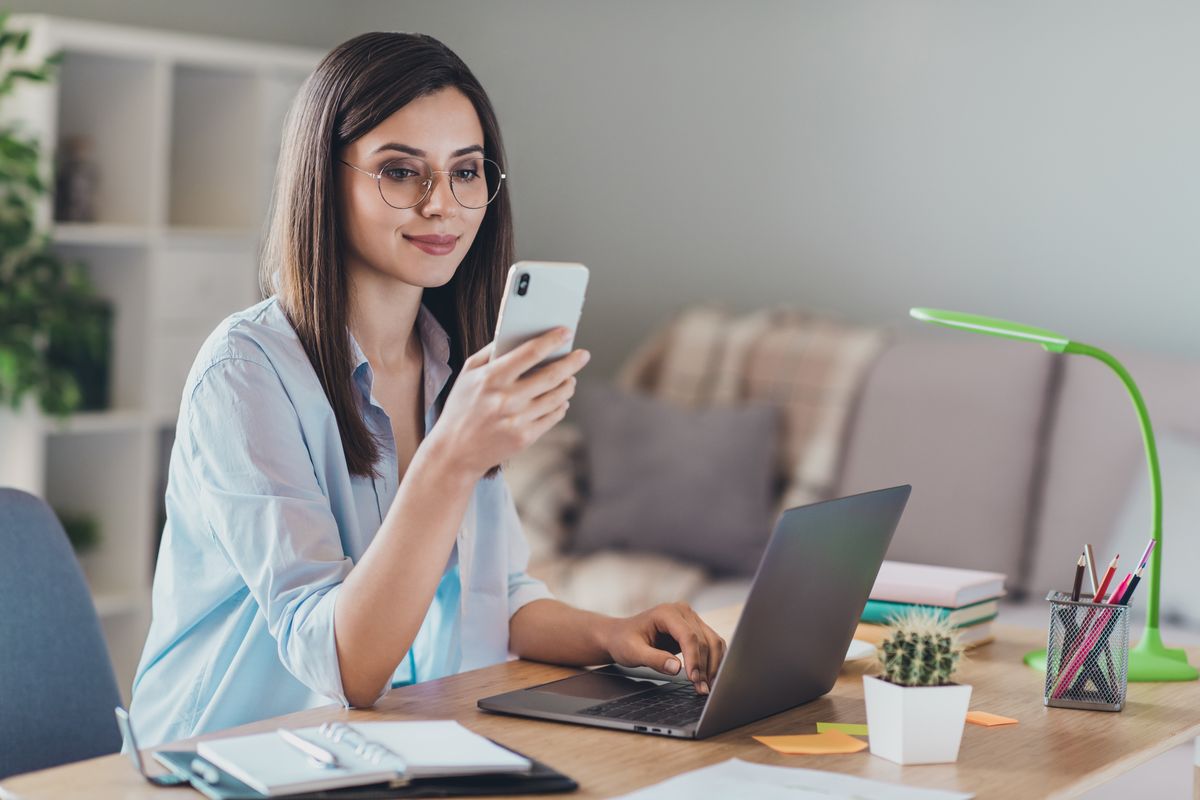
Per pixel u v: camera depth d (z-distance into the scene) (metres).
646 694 1.32
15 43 2.99
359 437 1.42
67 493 3.72
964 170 3.55
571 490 3.43
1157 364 3.04
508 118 4.30
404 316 1.50
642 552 3.28
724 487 3.27
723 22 3.91
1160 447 2.89
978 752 1.19
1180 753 2.16
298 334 1.41
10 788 1.02
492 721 1.23
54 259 3.26
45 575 1.43
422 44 1.41
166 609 1.43
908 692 1.13
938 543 3.10
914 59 3.60
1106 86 3.33
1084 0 3.35
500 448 1.17
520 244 4.30
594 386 3.53
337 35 4.61
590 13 4.13
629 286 4.11
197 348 3.71
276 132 3.85
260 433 1.33
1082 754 1.19
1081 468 3.01
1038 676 1.49
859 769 1.12
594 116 4.14
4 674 1.37
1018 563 3.04
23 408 3.32
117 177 3.63
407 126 1.37
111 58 3.62
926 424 3.18
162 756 1.08
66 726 1.41
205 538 1.40
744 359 3.50
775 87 3.83
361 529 1.46
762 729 1.23
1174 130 3.25
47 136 3.27
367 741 1.06
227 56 3.68
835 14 3.72
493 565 1.56
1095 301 3.38
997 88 3.49
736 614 1.73
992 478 3.09
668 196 4.03
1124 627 1.35
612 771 1.09
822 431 3.33
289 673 1.40
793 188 3.82
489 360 1.17
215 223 3.93
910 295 3.65
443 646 1.55
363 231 1.39
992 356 3.20
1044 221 3.44
